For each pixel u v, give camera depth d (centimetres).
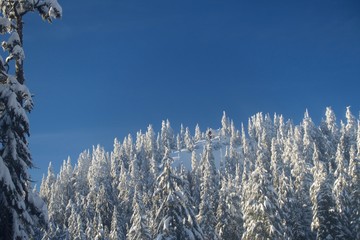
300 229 5403
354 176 5291
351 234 4756
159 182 3366
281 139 16412
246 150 17488
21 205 1286
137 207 4791
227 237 5134
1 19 1455
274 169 7281
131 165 13725
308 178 6531
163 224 3228
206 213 5028
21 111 1284
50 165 14762
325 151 12269
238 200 5556
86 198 10394
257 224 4247
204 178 6462
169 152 3441
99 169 13600
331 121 15138
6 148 1293
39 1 1534
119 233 6850
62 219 8981
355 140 11950
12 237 1279
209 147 14238
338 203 5184
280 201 5391
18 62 1475
